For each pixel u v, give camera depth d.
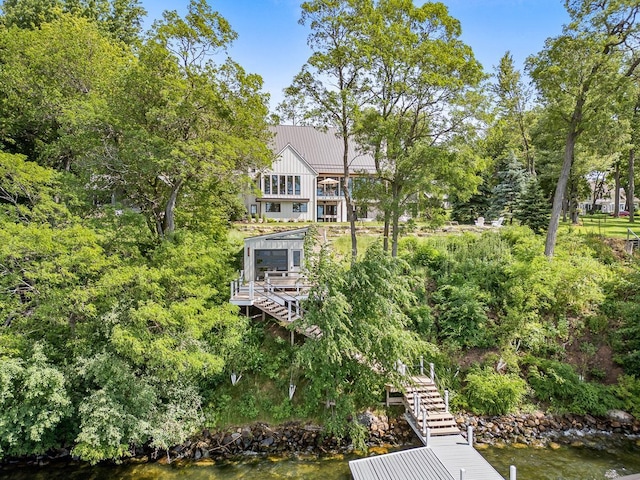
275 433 14.38
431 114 18.14
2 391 11.48
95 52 20.94
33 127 22.25
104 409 11.89
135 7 32.34
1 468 12.95
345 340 12.66
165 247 15.23
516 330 16.42
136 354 12.51
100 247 13.50
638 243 22.98
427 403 14.45
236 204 31.58
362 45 16.11
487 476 10.91
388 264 13.96
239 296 18.05
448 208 38.94
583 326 17.89
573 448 13.80
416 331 17.61
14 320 13.31
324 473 12.58
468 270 20.22
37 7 26.88
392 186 19.00
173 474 12.70
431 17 16.64
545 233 25.47
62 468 13.00
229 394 15.53
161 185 19.86
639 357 16.17
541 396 15.75
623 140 20.94
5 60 20.95
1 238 12.07
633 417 15.05
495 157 38.38
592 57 18.66
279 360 16.27
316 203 38.56
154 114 15.55
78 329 13.16
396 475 10.98
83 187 16.73
